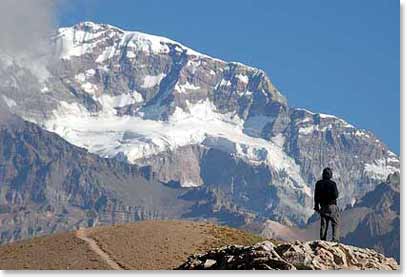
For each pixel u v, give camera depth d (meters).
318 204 104.50
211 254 100.56
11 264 153.62
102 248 157.25
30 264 152.50
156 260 149.12
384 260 99.06
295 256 95.06
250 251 96.44
